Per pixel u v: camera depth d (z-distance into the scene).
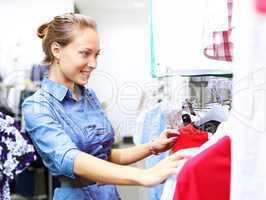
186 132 1.07
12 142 1.27
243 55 0.59
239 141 0.61
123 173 0.87
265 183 0.61
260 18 0.56
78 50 1.10
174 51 0.90
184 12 0.88
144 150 1.29
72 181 1.21
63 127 1.16
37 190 3.77
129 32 2.24
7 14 3.33
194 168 0.71
